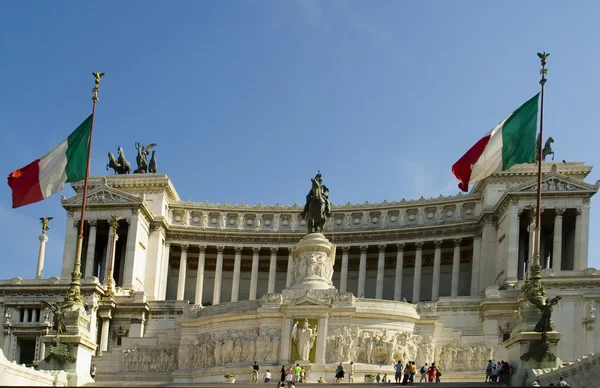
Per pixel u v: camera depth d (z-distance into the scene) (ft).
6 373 196.65
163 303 379.76
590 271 349.20
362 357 293.02
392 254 462.19
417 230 443.32
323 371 287.28
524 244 412.16
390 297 459.73
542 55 228.02
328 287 314.14
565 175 420.77
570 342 342.64
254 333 300.20
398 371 260.83
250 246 463.83
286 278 474.49
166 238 460.55
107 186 435.12
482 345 301.84
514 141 230.89
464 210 442.50
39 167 247.50
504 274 400.47
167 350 319.27
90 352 233.96
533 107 231.71
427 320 304.50
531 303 205.87
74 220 435.94
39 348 367.86
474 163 231.50
